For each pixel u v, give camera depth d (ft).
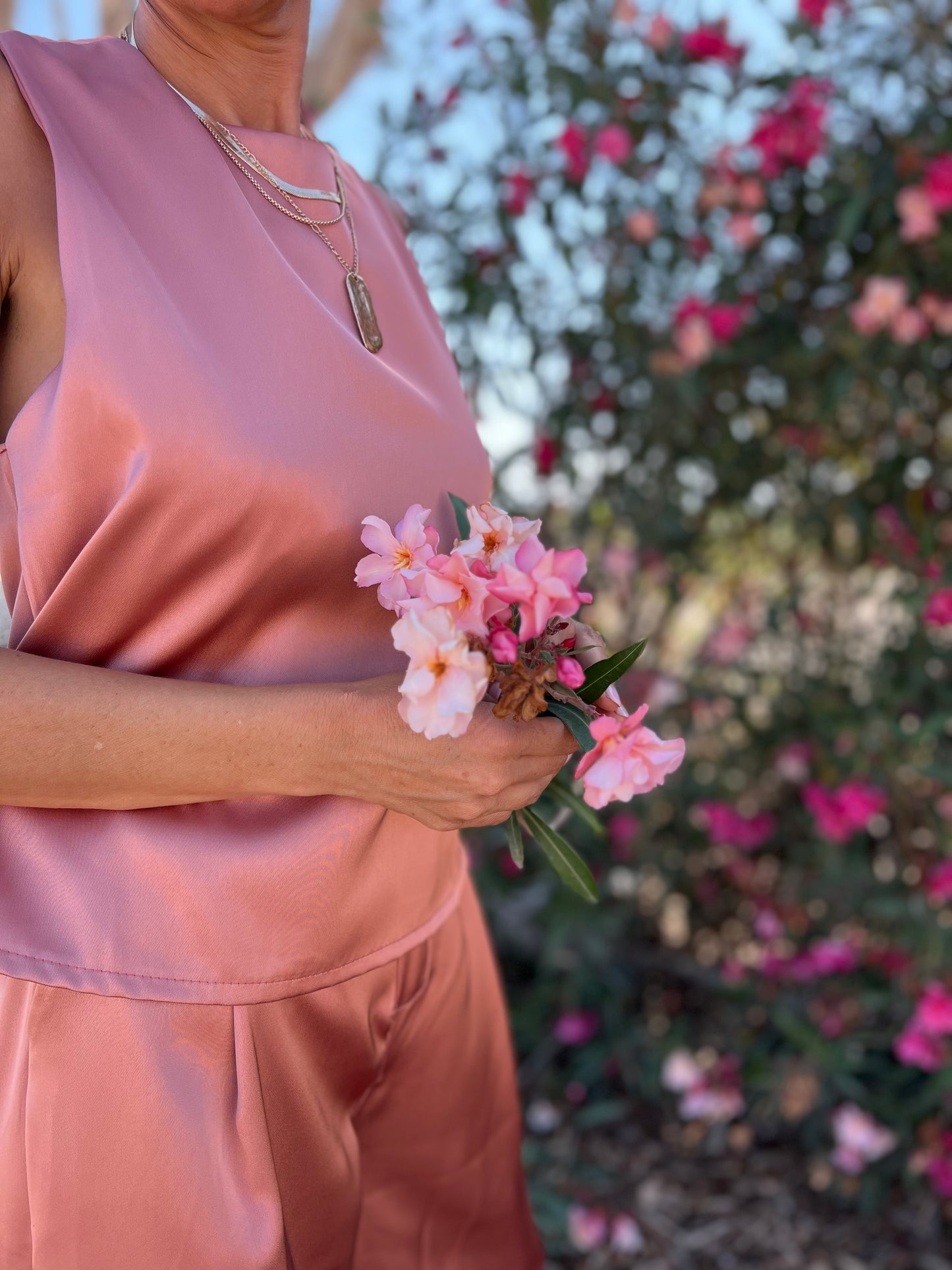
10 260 2.38
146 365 2.33
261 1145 2.55
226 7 2.65
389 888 2.83
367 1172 3.42
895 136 6.60
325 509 2.55
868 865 6.89
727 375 7.30
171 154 2.57
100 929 2.46
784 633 7.38
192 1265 2.52
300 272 2.82
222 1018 2.52
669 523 7.38
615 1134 7.20
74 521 2.43
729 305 6.91
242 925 2.53
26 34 2.52
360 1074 2.95
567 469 7.56
